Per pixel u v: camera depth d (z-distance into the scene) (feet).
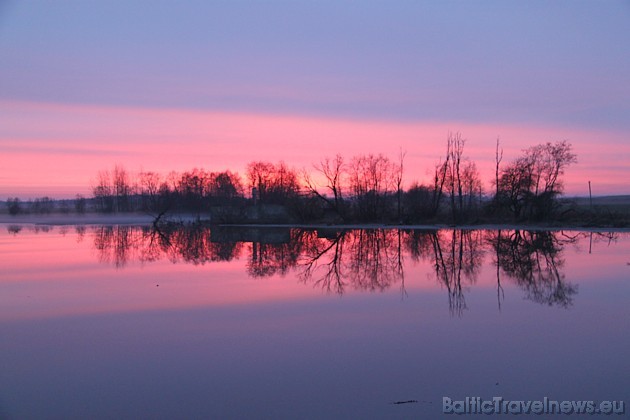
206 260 97.50
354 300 57.98
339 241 141.38
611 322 46.85
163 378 33.63
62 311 52.70
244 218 238.48
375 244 130.52
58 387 32.32
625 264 85.51
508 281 69.97
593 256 97.81
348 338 42.32
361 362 36.35
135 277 75.36
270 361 36.73
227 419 27.68
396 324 46.78
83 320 48.93
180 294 61.77
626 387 31.35
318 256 103.96
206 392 31.24
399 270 81.82
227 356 37.96
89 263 92.68
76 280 72.64
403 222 206.90
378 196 218.59
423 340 41.55
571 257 96.63
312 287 66.64
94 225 261.03
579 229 168.66
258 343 41.14
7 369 35.58
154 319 49.19
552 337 42.04
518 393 30.68
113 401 30.12
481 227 182.09
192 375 34.09
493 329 44.73
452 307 53.88
